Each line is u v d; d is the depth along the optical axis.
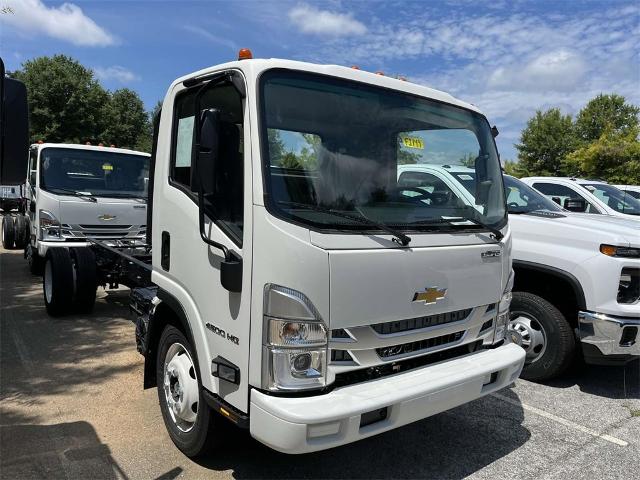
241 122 2.94
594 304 4.85
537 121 52.97
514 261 5.33
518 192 6.52
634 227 5.29
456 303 3.43
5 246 12.66
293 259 2.73
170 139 3.72
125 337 6.21
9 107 2.44
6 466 3.49
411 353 3.23
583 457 3.96
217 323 3.11
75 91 38.19
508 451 4.00
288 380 2.78
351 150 3.17
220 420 3.38
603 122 49.12
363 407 2.77
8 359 5.43
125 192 8.59
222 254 3.04
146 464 3.57
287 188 2.85
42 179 7.90
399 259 3.06
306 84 3.06
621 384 5.41
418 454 3.90
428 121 3.66
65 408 4.37
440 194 3.60
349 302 2.86
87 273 6.67
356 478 3.54
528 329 5.30
